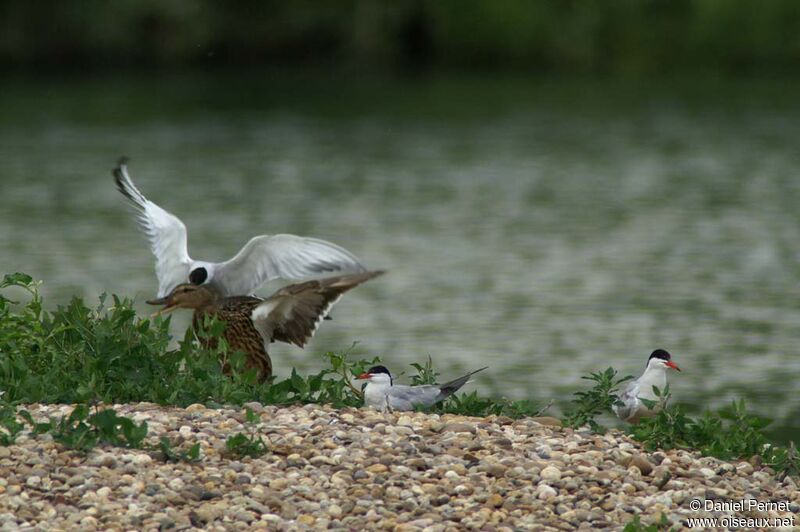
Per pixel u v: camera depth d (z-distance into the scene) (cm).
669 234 2592
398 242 2505
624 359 1675
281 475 762
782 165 3388
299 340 909
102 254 2353
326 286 878
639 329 1848
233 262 930
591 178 3241
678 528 734
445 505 739
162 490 730
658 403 939
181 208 2808
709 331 1831
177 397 878
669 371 1609
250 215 2742
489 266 2302
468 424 860
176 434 807
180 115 4206
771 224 2689
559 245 2489
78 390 841
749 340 1775
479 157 3544
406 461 791
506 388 1514
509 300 2039
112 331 912
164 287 949
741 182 3173
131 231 2577
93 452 770
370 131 3966
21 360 880
